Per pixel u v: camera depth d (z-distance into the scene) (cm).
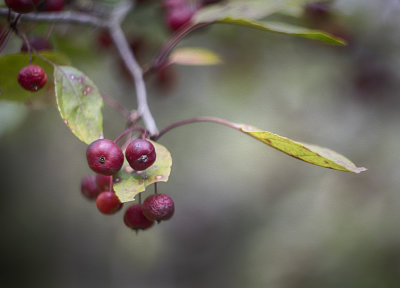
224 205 136
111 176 35
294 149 34
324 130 86
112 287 127
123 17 45
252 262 92
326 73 71
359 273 69
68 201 121
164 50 41
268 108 86
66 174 114
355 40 61
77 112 35
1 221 112
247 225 126
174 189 137
